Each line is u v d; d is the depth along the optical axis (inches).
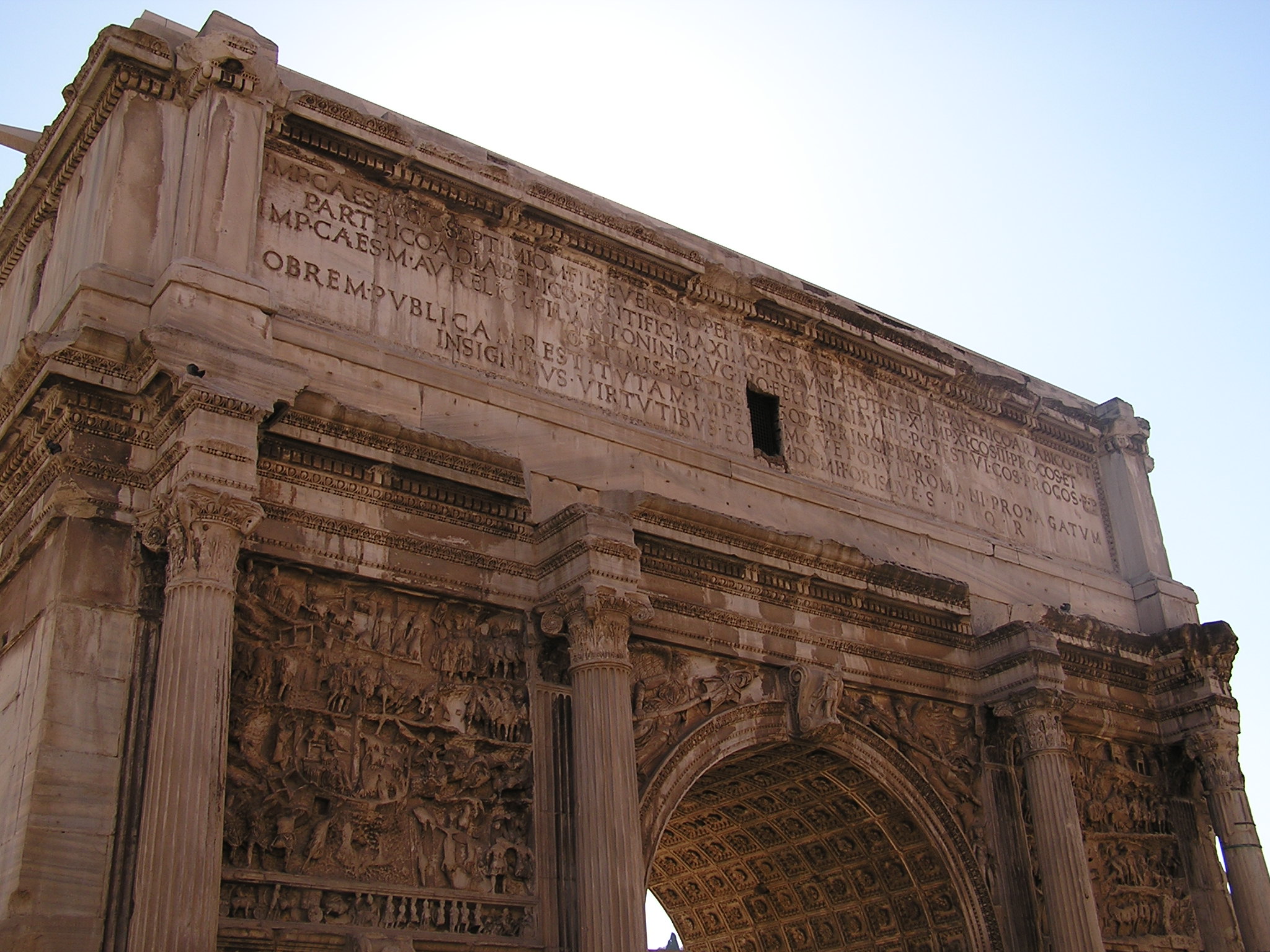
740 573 862.5
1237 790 1036.5
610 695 729.6
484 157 874.1
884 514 982.4
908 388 1073.5
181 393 641.0
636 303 920.9
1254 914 991.0
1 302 910.4
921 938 941.2
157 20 767.7
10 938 548.4
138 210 719.1
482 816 708.0
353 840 662.5
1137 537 1159.6
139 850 567.8
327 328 759.1
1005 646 964.0
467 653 737.6
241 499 629.6
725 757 822.5
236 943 592.4
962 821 922.7
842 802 937.5
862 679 905.5
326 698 681.6
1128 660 1063.6
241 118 754.2
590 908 684.7
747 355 970.1
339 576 703.7
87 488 642.8
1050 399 1165.7
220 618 608.4
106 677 614.5
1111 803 1021.2
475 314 831.7
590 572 740.0
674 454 874.8
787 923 1039.6
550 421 824.3
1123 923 985.5
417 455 736.3
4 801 606.2
